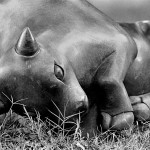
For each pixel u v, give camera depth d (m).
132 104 14.30
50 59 10.77
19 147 12.23
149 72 14.62
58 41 11.72
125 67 12.79
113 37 12.63
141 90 14.64
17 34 12.06
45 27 12.01
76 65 11.86
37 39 11.63
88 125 12.77
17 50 10.70
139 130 14.11
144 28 14.85
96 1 15.81
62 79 10.96
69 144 12.26
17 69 10.73
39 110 11.27
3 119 13.40
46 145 12.12
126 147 12.48
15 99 11.08
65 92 10.96
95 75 12.48
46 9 12.38
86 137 12.71
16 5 12.49
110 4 15.88
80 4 12.81
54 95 10.96
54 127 11.98
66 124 11.83
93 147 12.38
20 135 13.00
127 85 14.34
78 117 11.52
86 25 12.41
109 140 13.02
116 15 15.91
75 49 11.86
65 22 12.19
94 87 12.62
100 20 12.80
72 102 10.97
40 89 10.83
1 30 12.29
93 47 12.24
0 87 11.04
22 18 12.28
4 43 12.08
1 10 12.54
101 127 12.98
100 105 12.95
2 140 12.68
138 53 14.30
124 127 13.00
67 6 12.56
